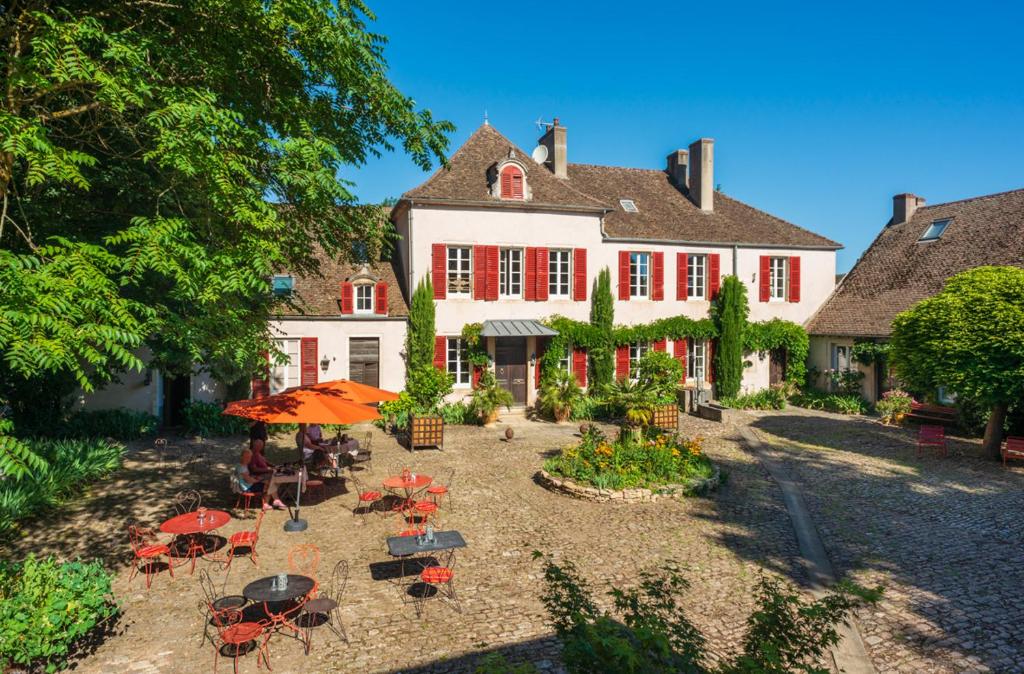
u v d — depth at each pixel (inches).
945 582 346.0
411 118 445.4
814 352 1059.3
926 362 628.7
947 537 416.5
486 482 542.6
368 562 367.2
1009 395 588.1
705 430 810.2
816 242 1080.8
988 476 574.6
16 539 386.6
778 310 1062.4
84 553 369.1
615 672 170.6
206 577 341.1
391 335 855.1
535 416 891.4
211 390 762.8
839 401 952.9
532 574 350.6
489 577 346.6
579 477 512.4
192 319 378.3
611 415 890.1
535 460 625.0
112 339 275.4
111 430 684.1
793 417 911.0
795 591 332.5
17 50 306.7
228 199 315.0
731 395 998.4
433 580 305.4
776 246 1048.2
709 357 1019.3
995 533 424.2
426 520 434.0
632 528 427.5
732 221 1078.4
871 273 1050.1
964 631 292.7
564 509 468.1
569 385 862.5
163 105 320.8
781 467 608.7
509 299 902.4
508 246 895.7
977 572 359.6
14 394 591.5
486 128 1002.1
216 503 472.4
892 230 1098.1
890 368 712.4
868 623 300.0
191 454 627.2
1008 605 318.7
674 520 445.1
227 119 312.5
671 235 997.8
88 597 263.9
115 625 286.2
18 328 249.0
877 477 570.6
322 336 824.9
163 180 404.5
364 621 295.3
